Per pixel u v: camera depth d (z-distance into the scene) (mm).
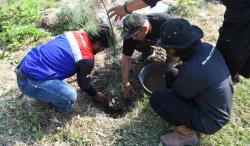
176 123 2080
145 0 1977
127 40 2279
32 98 2402
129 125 2291
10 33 2893
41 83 2139
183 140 2143
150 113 2365
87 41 2180
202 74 1840
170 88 2295
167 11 3258
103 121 2305
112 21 2855
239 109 2422
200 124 1995
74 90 2223
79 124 2273
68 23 3016
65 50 2150
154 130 2264
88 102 2443
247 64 2389
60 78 2189
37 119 2271
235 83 2594
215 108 1956
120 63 2707
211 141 2211
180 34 1845
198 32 1933
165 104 2041
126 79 2402
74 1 3188
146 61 2775
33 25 3076
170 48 1882
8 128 2225
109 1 3029
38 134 2193
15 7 3139
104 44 2219
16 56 2762
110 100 2490
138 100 2463
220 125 2002
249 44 2131
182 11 3301
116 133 2242
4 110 2318
